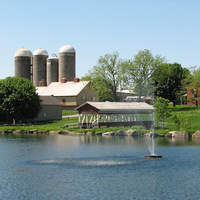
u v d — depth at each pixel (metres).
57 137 66.81
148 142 57.56
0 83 95.94
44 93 131.50
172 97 120.19
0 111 95.31
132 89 109.88
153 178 30.86
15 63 167.00
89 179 30.67
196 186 28.34
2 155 44.22
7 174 32.78
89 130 73.81
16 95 94.00
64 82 137.00
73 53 161.25
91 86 120.38
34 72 165.38
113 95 114.00
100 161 39.12
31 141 59.94
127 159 40.34
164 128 74.81
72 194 26.36
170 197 25.58
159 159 40.22
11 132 79.56
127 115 81.12
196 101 109.75
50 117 106.69
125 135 70.00
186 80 112.44
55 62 161.38
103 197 25.62
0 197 25.78
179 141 58.84
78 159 40.66
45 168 35.44
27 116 96.75
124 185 28.70
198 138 64.31
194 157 41.47
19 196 25.98
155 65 109.25
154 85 119.19
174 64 123.75
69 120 98.75
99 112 76.56
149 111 83.56
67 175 32.19
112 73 111.50
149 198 25.36
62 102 126.38
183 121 74.12
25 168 35.53
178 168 34.94
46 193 26.67
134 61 108.75
